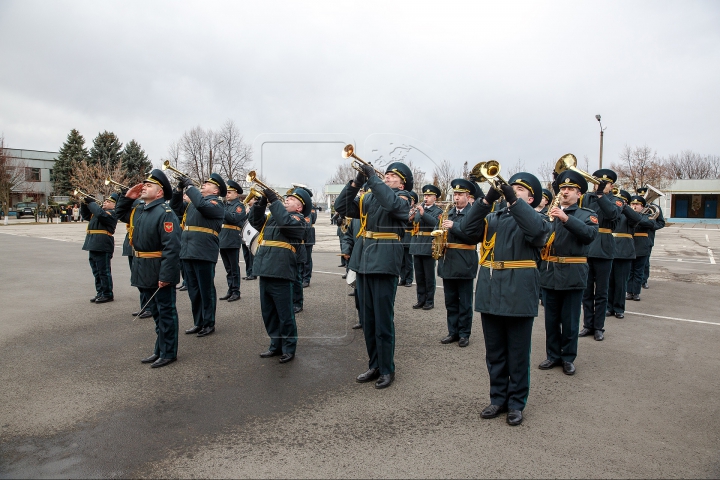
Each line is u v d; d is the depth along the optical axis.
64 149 48.38
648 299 8.38
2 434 3.45
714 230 31.58
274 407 3.92
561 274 4.71
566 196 4.82
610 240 5.84
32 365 4.86
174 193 6.09
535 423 3.67
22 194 51.44
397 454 3.19
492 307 3.73
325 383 4.46
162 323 4.85
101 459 3.12
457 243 5.55
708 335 6.09
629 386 4.43
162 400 4.04
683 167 66.88
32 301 7.87
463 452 3.22
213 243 6.00
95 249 7.66
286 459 3.12
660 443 3.35
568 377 4.68
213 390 4.26
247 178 4.95
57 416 3.73
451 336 5.82
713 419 3.73
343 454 3.19
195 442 3.34
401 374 4.72
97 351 5.31
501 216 3.96
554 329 4.90
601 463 3.08
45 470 2.98
